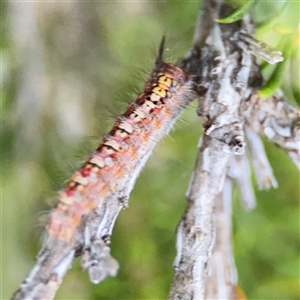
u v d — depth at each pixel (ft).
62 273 0.56
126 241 0.65
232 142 0.57
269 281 0.63
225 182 0.61
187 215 0.59
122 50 0.64
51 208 0.57
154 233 0.65
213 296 0.61
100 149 0.58
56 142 0.65
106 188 0.58
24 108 0.66
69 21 0.65
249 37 0.57
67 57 0.65
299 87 0.58
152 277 0.65
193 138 0.64
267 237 0.64
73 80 0.65
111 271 0.56
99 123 0.65
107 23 0.65
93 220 0.57
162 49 0.61
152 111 0.59
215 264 0.61
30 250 0.65
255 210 0.63
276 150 0.62
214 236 0.59
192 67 0.59
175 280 0.58
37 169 0.66
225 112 0.57
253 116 0.59
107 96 0.64
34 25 0.65
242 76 0.57
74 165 0.61
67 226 0.56
